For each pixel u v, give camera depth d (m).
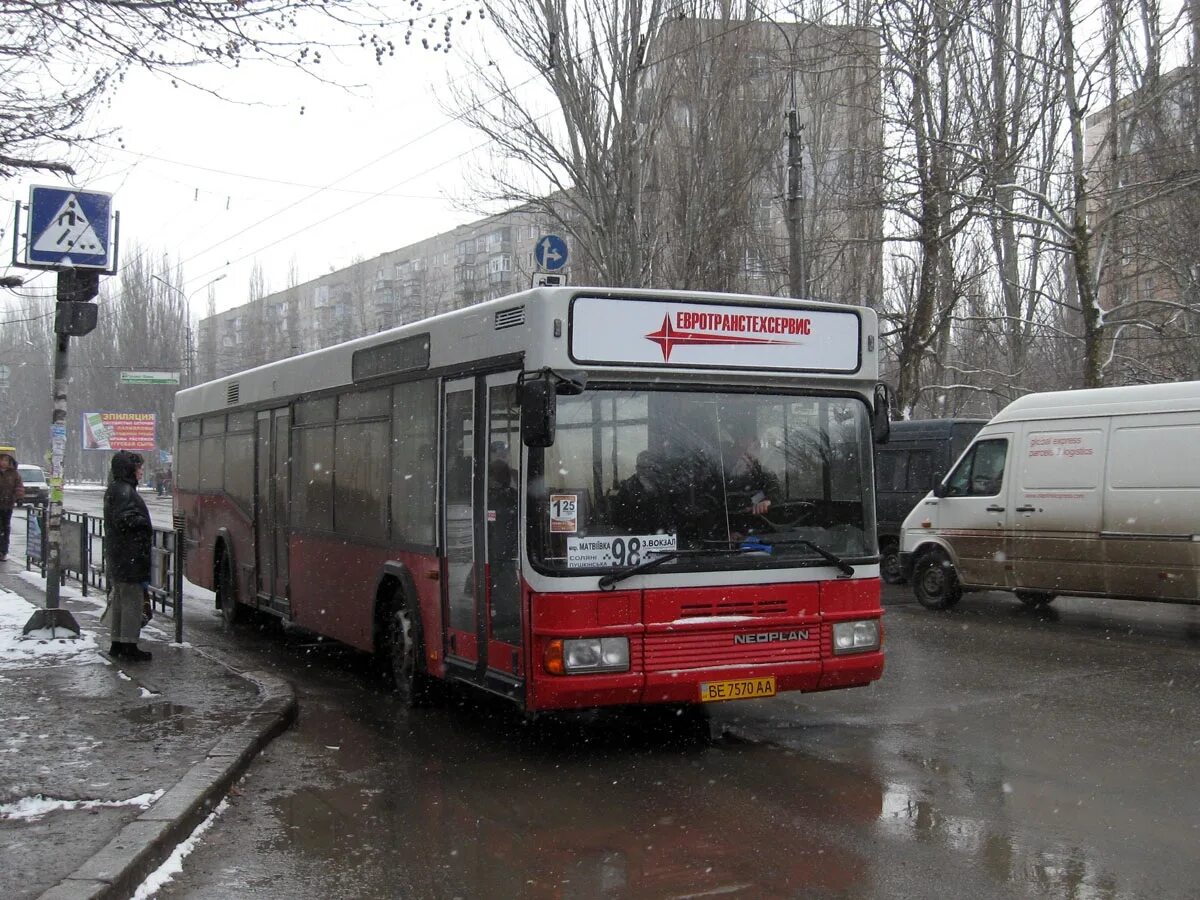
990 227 24.80
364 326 55.69
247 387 12.32
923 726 7.78
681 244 23.58
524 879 4.92
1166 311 21.33
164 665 9.50
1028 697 8.78
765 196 24.61
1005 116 19.22
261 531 11.82
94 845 4.98
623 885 4.83
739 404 7.10
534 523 6.58
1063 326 26.28
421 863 5.14
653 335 6.84
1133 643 11.55
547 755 7.09
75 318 10.29
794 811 5.85
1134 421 12.13
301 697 9.02
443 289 52.00
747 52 23.48
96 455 77.69
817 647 7.08
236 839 5.50
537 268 17.38
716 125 23.53
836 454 7.35
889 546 17.75
